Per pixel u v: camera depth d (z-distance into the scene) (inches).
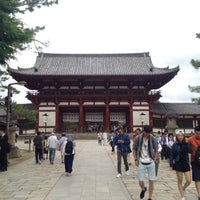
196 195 438.3
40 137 887.7
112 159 950.4
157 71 2367.1
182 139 395.2
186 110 2402.8
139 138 402.0
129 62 2657.5
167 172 685.9
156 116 2370.8
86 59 2743.6
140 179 395.5
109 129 2297.0
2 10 625.0
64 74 2258.9
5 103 978.7
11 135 1072.8
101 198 415.5
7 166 776.9
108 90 2352.4
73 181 555.2
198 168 381.4
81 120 2288.4
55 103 2295.8
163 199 410.6
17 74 2204.7
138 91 2361.0
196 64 1005.8
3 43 603.5
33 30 653.9
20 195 437.1
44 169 731.4
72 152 629.0
